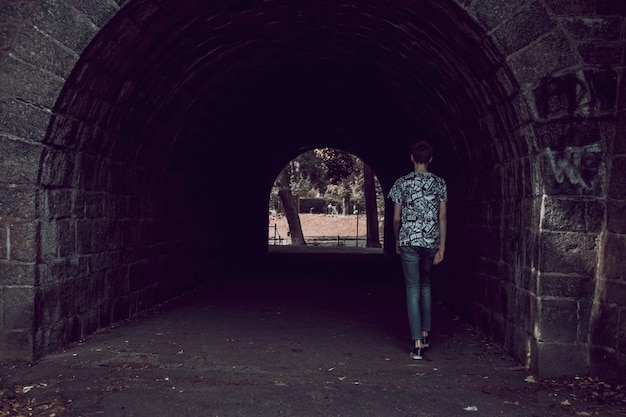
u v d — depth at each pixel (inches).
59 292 223.5
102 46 214.2
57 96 205.2
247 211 655.8
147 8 217.3
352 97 459.8
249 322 294.7
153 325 280.1
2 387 181.0
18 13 205.9
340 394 180.7
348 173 1148.5
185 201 399.9
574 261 197.0
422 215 227.6
